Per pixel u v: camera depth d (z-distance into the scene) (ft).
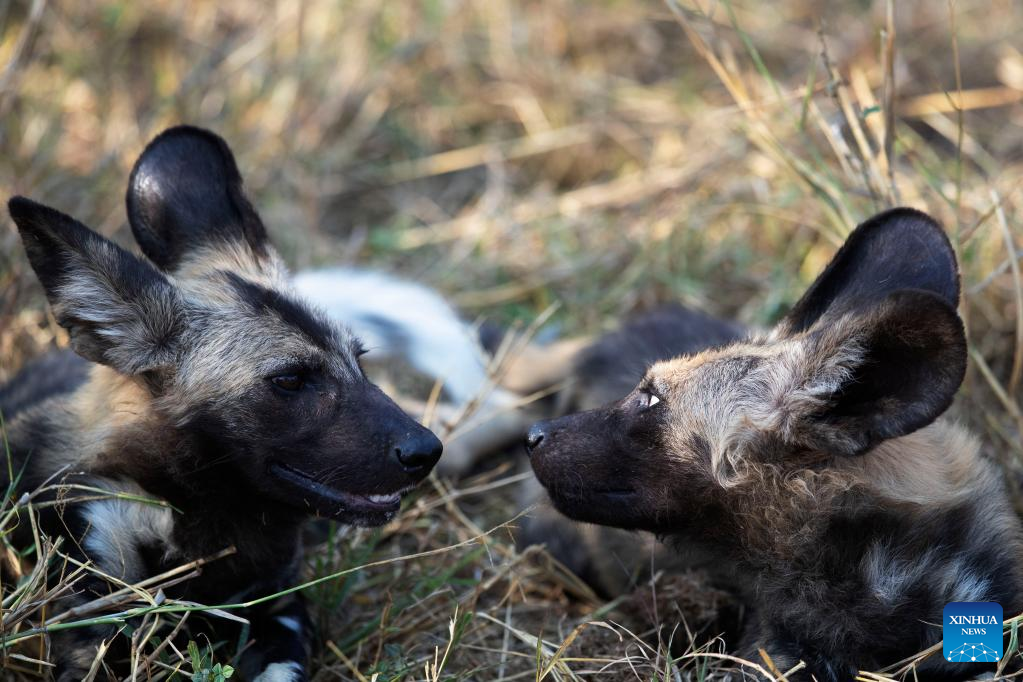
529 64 33.50
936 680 15.65
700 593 17.88
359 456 16.01
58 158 27.66
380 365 25.43
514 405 21.86
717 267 27.71
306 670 16.66
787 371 15.21
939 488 15.67
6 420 18.26
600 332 25.07
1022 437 19.95
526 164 32.04
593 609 19.52
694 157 29.94
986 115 32.24
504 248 28.78
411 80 33.65
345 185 31.19
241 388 15.96
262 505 16.53
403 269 28.27
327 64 32.48
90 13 32.30
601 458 16.83
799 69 32.55
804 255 26.99
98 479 16.05
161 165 17.69
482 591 18.86
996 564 15.79
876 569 15.46
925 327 13.41
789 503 15.61
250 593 16.94
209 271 16.93
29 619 15.74
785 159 22.22
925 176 22.24
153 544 16.08
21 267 22.30
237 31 33.65
